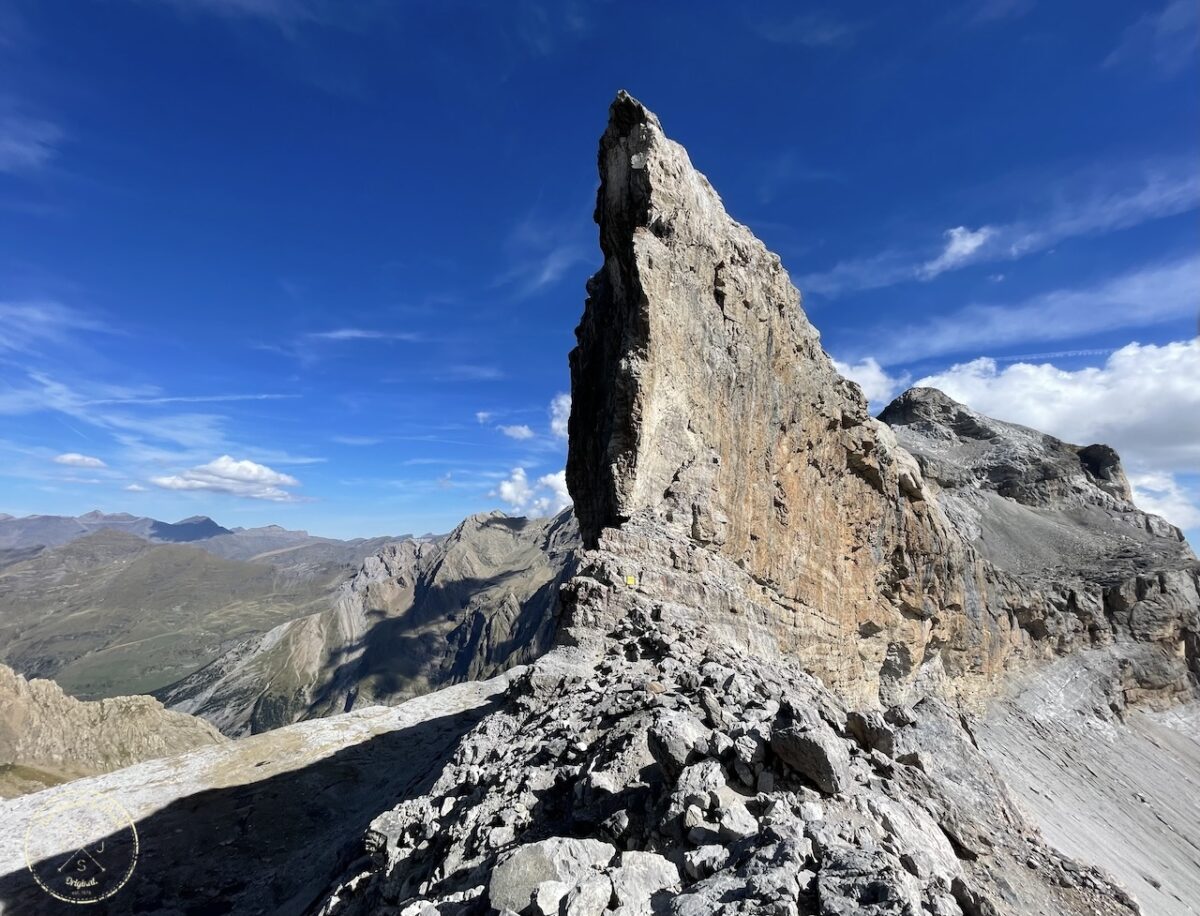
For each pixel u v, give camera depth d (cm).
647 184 2934
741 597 2720
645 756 1146
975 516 13000
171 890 3853
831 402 4584
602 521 2806
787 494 3881
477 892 888
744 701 1403
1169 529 13750
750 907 660
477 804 1221
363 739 6091
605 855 868
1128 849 5575
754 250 3797
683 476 2792
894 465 5700
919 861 956
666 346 2777
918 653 5856
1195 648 10594
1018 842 1484
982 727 7081
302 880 3703
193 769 5628
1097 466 16438
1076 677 9306
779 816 893
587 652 1928
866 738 1534
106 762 8831
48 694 9319
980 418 18025
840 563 4612
